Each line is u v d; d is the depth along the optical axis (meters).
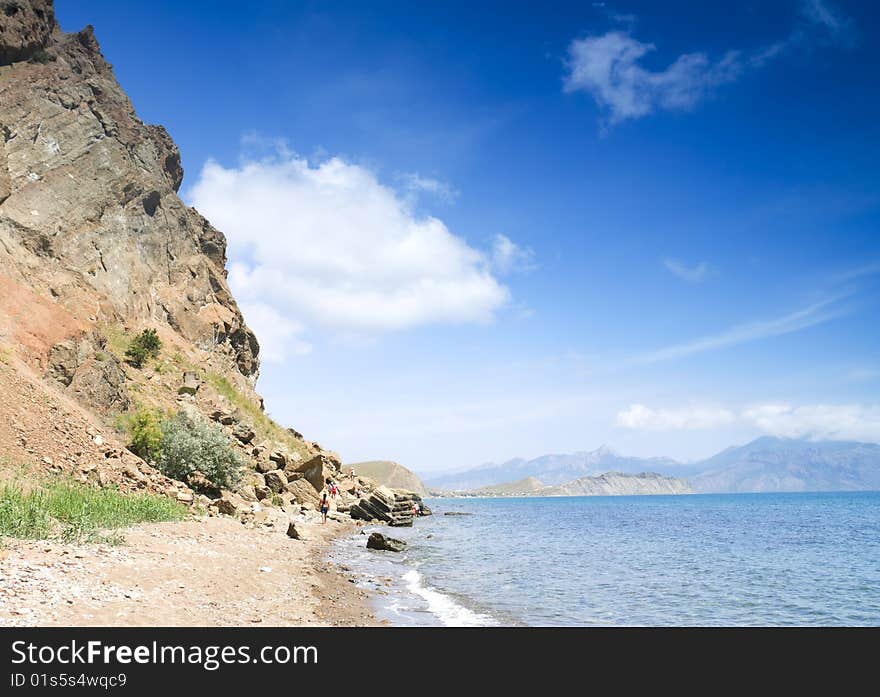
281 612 13.99
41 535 15.36
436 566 28.64
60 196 48.69
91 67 58.78
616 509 141.00
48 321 34.94
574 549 41.41
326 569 22.70
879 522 79.62
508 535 52.84
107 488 24.45
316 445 74.69
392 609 17.08
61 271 45.62
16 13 50.53
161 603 11.99
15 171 45.78
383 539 33.62
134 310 52.59
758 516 99.31
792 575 30.27
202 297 64.56
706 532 60.94
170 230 63.62
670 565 33.47
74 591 11.19
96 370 35.38
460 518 87.44
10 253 40.84
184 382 49.56
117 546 16.75
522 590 23.00
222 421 48.31
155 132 66.94
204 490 35.09
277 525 34.75
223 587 14.96
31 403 26.98
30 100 49.44
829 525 73.75
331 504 56.56
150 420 34.25
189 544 20.23
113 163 55.88
